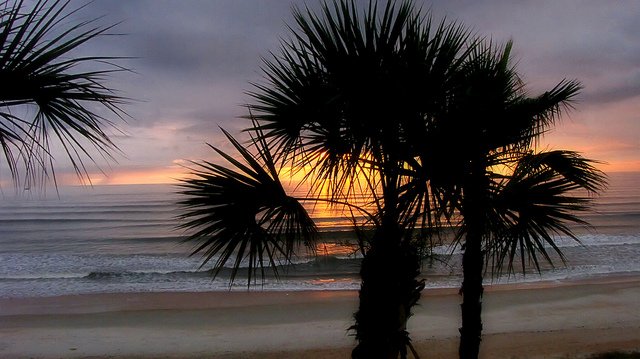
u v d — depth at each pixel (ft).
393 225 11.72
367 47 10.41
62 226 144.87
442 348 27.53
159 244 103.86
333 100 10.20
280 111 11.71
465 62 11.75
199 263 75.51
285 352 28.32
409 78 10.33
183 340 31.42
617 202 199.21
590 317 35.60
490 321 34.86
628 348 26.35
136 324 35.99
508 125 10.61
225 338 31.68
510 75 13.91
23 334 33.45
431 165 10.57
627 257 69.62
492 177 10.87
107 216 174.60
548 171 11.76
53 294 50.60
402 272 11.84
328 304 41.98
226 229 11.35
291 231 12.19
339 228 89.66
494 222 11.23
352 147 11.17
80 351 29.40
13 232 131.54
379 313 11.76
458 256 66.33
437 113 10.70
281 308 40.55
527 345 27.45
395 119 10.65
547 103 12.14
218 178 11.14
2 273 68.59
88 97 7.50
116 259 82.12
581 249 77.87
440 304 40.52
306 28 10.78
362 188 12.11
